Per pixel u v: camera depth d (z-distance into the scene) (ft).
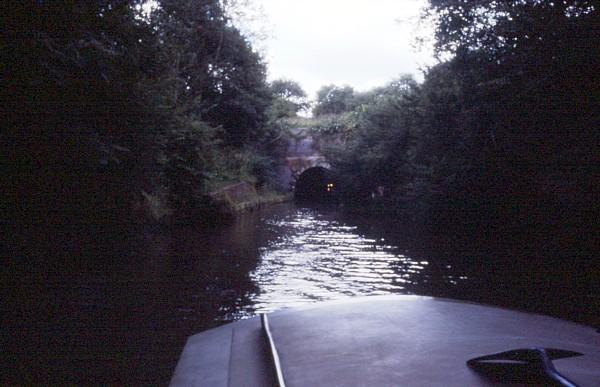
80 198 26.73
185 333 17.87
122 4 24.90
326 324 5.51
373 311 5.91
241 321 6.45
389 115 88.74
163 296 23.34
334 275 28.73
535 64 29.01
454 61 41.11
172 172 52.90
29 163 22.48
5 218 23.12
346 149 106.42
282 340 5.16
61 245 26.76
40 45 19.21
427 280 27.17
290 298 23.31
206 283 26.30
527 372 3.43
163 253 35.81
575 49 26.09
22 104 19.89
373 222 64.03
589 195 29.07
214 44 86.94
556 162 31.19
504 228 41.81
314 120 133.69
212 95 89.56
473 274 28.73
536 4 29.91
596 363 3.94
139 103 26.04
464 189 43.93
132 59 24.85
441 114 45.50
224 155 88.22
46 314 19.61
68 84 21.49
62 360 14.85
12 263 23.17
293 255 36.27
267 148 118.21
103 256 30.40
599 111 27.40
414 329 5.18
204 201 57.82
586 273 27.58
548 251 33.81
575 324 6.16
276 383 4.06
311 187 145.07
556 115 29.89
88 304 21.38
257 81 93.81
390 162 84.43
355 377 3.93
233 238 45.65
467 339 4.80
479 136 38.86
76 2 21.11
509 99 32.24
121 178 28.78
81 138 22.24
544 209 36.45
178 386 4.55
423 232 51.52
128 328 18.25
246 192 84.94
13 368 14.07
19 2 18.54
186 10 71.31
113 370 14.12
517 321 5.93
